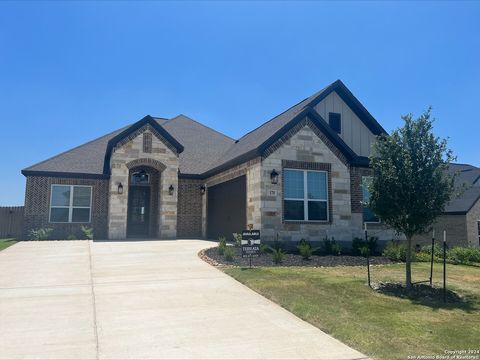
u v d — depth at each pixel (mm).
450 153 9906
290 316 7184
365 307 7914
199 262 12281
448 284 10633
